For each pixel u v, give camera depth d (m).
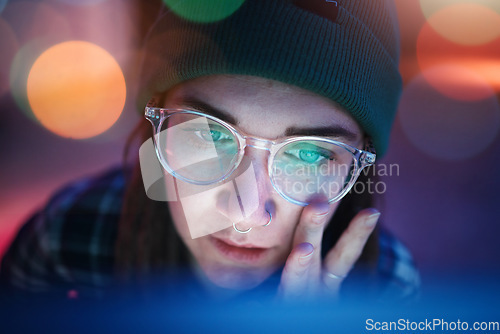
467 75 5.16
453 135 4.13
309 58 0.91
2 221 2.80
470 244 2.96
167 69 1.03
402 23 5.56
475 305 1.76
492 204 3.34
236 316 1.22
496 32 5.66
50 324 1.40
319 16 0.93
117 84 4.66
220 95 0.94
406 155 3.88
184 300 1.36
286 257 1.15
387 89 1.12
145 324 1.30
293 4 0.93
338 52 0.94
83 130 3.98
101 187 1.66
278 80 0.91
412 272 1.63
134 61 4.84
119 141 3.94
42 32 4.95
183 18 1.00
